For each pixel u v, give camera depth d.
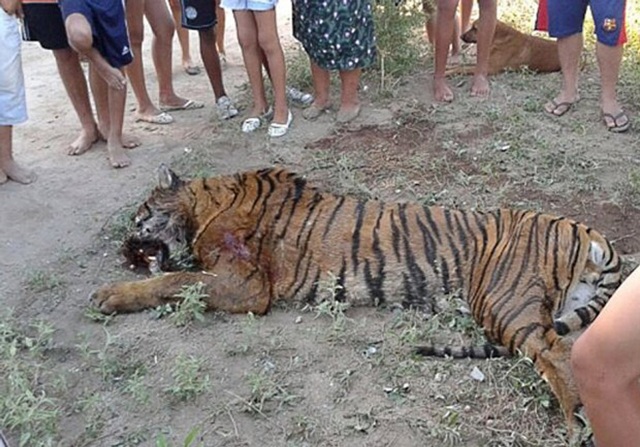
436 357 4.02
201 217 4.56
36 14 5.93
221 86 6.95
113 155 6.14
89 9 5.56
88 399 3.82
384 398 3.79
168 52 7.00
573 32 6.43
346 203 4.48
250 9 6.25
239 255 4.36
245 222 4.46
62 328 4.39
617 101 6.61
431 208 4.43
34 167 6.18
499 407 3.70
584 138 6.23
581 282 4.16
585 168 5.78
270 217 4.45
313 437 3.60
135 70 6.74
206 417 3.73
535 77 7.36
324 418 3.69
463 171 5.79
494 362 3.92
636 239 5.01
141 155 6.33
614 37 6.14
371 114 6.74
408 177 5.75
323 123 6.64
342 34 6.29
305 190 4.56
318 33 6.33
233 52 8.59
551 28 6.47
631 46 7.72
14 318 4.48
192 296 4.25
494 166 5.82
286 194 4.54
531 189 5.55
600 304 4.09
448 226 4.31
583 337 1.83
